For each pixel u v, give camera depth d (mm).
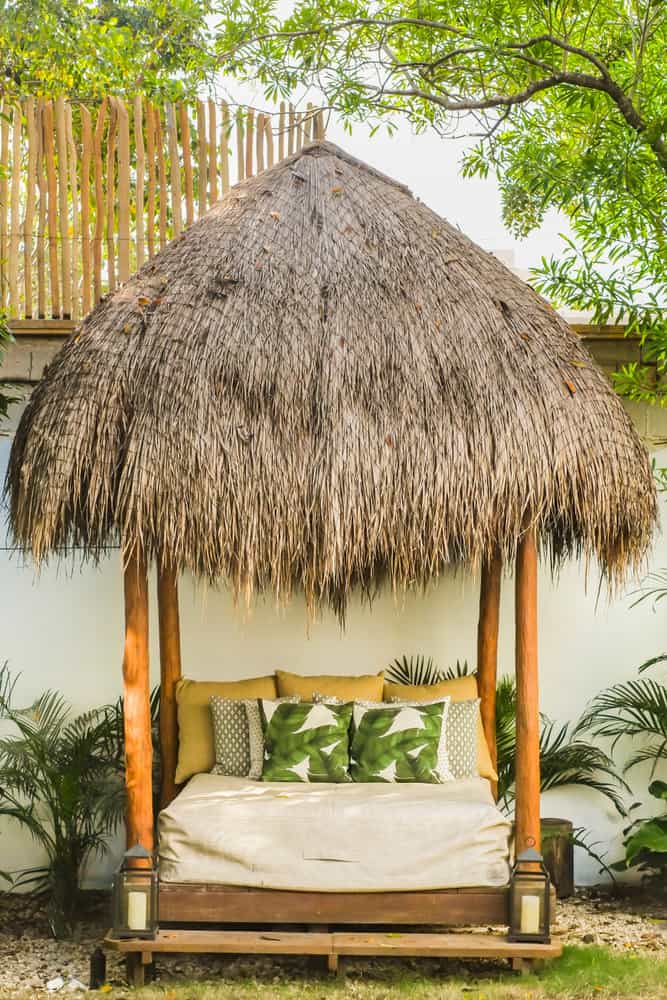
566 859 6031
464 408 4684
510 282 5277
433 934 4754
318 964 4934
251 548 4492
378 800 5023
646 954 5062
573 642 6570
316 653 6527
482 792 5328
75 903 5719
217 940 4602
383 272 5066
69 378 4816
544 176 6582
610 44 7129
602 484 4738
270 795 5148
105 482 4570
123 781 5762
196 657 6496
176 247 5277
